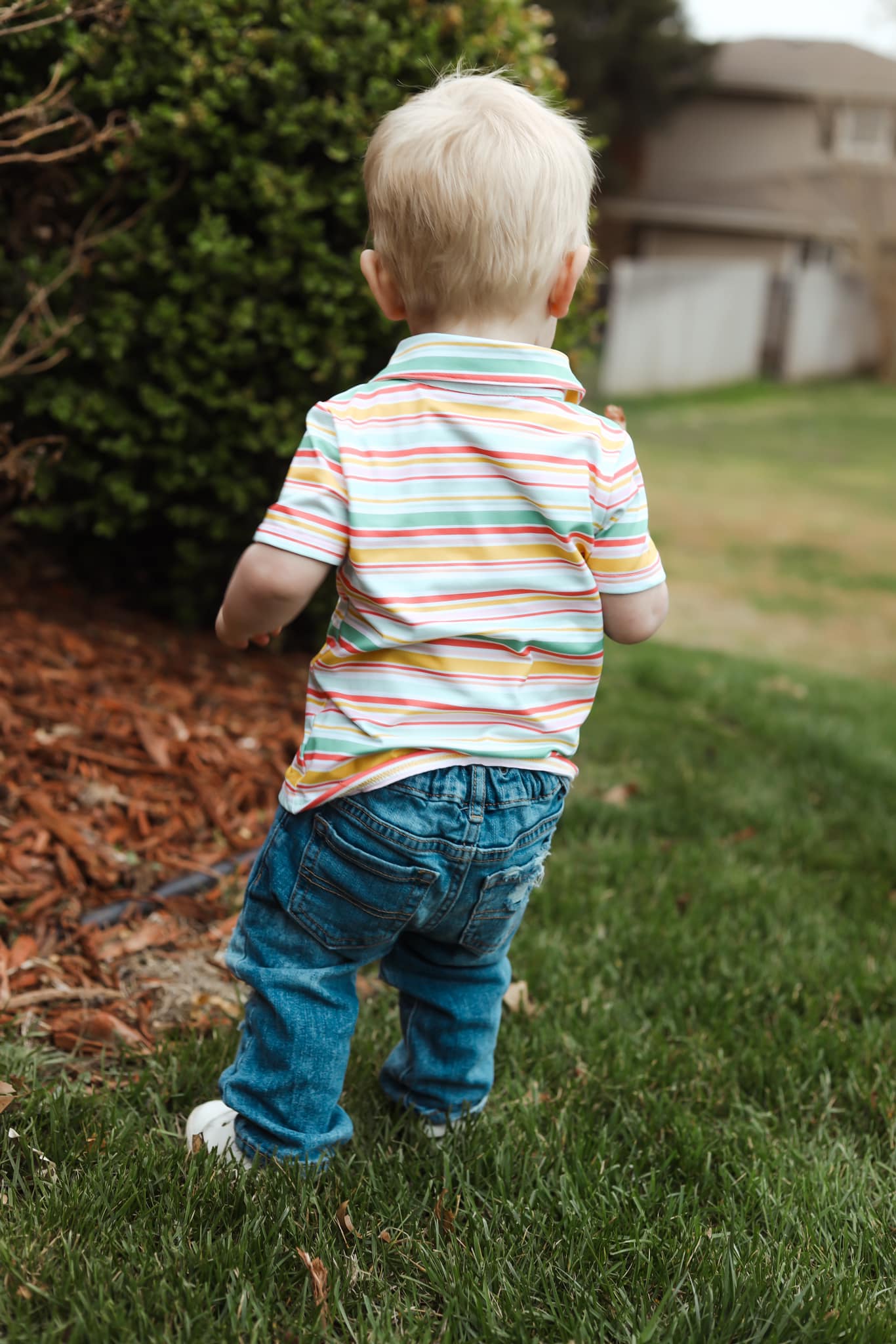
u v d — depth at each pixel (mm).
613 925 3006
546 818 1796
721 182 26344
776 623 7117
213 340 3682
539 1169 1985
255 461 3920
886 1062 2463
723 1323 1654
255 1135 1883
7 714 3174
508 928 1896
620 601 1766
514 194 1657
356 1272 1721
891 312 22438
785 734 4688
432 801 1684
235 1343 1559
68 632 3934
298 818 1758
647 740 4562
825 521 10172
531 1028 2508
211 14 3436
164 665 3959
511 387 1690
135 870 2787
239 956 1854
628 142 26766
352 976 1869
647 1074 2350
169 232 3645
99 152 3484
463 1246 1767
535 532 1689
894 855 3674
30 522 3850
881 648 6723
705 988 2734
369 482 1642
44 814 2846
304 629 4430
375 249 1787
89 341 3594
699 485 11492
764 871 3504
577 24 23250
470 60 3697
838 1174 2068
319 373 3707
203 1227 1766
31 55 3387
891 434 15680
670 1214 1891
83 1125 1960
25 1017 2273
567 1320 1661
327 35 3596
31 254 3609
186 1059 2219
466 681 1682
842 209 25000
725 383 20828
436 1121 2107
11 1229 1700
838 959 2936
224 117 3578
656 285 19031
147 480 3891
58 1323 1546
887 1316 1706
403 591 1653
